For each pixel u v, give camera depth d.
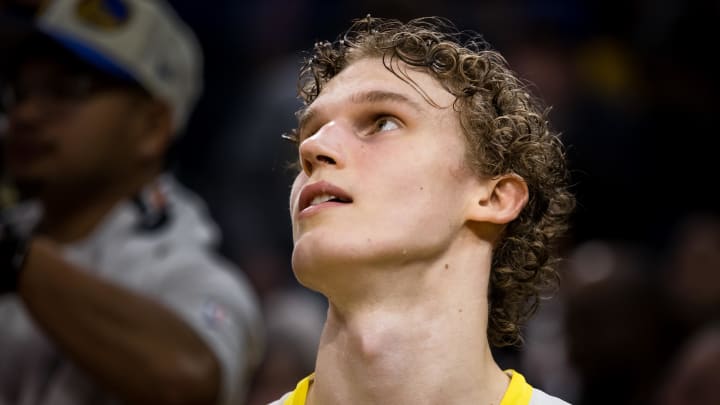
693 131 12.32
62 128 6.30
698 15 12.67
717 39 12.59
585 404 8.09
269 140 12.08
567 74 12.34
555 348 9.01
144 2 6.62
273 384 8.83
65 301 5.63
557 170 4.21
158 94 6.58
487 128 3.79
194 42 8.23
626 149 12.03
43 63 6.33
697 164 12.17
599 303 8.09
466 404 3.59
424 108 3.70
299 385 3.84
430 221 3.59
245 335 6.28
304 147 3.64
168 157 6.80
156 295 6.07
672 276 8.57
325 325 3.72
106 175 6.38
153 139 6.59
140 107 6.53
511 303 4.05
